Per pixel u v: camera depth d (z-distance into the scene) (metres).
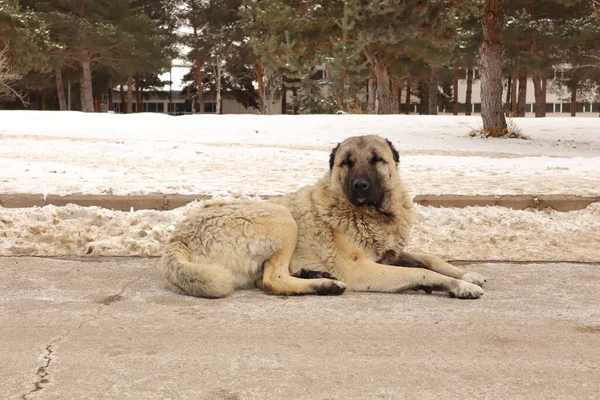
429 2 12.48
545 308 2.81
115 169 6.50
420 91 33.75
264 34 15.88
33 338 2.49
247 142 10.36
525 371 2.28
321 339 2.50
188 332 2.55
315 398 2.13
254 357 2.36
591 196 4.69
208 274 2.87
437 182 5.70
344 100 19.16
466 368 2.29
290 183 5.43
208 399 2.12
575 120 14.66
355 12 12.99
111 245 3.67
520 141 11.34
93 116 13.52
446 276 2.95
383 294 2.98
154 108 41.91
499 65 11.81
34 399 2.12
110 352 2.39
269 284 2.95
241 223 2.97
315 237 3.04
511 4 18.95
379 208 3.02
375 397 2.13
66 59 23.92
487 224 4.25
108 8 23.75
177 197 4.49
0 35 17.53
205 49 27.77
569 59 20.19
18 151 8.17
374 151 3.03
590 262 3.49
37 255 3.56
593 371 2.28
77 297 2.91
